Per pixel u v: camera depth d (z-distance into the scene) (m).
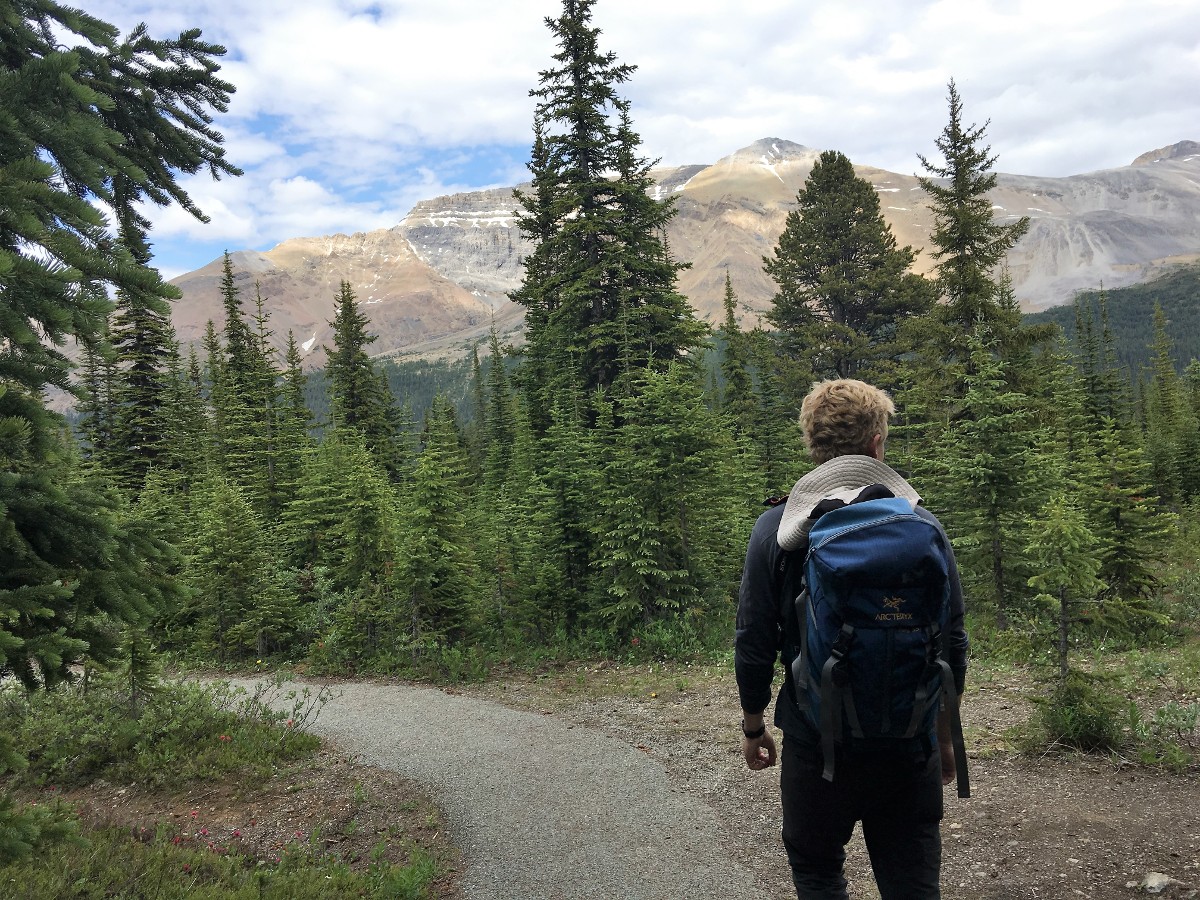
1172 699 6.68
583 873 4.85
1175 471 23.83
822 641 2.25
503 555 14.27
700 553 13.63
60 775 7.40
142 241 5.03
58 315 3.08
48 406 3.51
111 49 4.43
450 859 5.22
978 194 18.97
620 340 23.41
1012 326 17.98
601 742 7.67
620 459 13.72
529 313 29.59
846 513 2.31
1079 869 4.12
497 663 12.36
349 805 6.37
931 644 2.20
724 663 10.95
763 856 4.90
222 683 9.83
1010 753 5.91
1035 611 10.92
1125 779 5.19
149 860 5.07
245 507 15.29
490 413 43.16
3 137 3.31
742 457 20.42
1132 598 11.12
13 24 3.81
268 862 5.33
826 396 2.67
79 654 3.53
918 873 2.40
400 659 12.52
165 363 31.38
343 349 36.28
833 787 2.39
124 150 4.62
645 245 24.64
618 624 12.87
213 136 5.16
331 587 15.41
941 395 17.89
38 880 4.50
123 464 29.67
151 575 3.99
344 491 15.03
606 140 24.64
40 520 3.52
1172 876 3.88
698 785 6.25
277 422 28.55
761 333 42.56
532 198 29.16
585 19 24.80
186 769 7.38
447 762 7.34
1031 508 11.58
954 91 18.86
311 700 10.51
